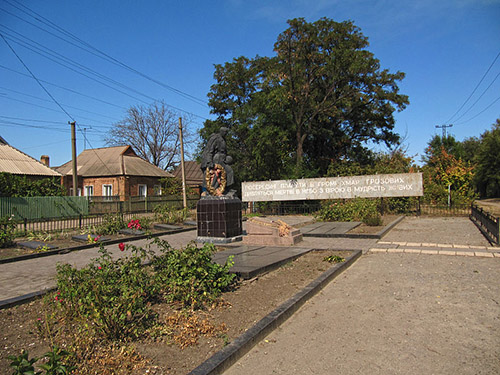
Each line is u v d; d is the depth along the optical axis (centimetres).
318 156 3331
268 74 2606
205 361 335
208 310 487
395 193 1781
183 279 517
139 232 1373
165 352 363
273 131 2641
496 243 930
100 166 3462
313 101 2727
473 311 476
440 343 388
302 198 2025
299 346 392
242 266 696
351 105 2697
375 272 707
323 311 499
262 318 447
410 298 538
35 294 564
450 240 1047
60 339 400
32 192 2186
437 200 2152
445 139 5247
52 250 1045
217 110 3388
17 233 1404
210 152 1229
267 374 334
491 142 4466
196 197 3547
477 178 4550
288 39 2409
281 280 647
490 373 324
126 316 418
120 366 332
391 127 3209
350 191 1889
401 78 2569
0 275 771
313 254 892
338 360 358
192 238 1337
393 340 400
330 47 2561
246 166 3114
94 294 409
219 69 3241
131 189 3359
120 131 4944
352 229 1307
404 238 1123
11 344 395
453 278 638
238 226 1227
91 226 1552
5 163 2611
